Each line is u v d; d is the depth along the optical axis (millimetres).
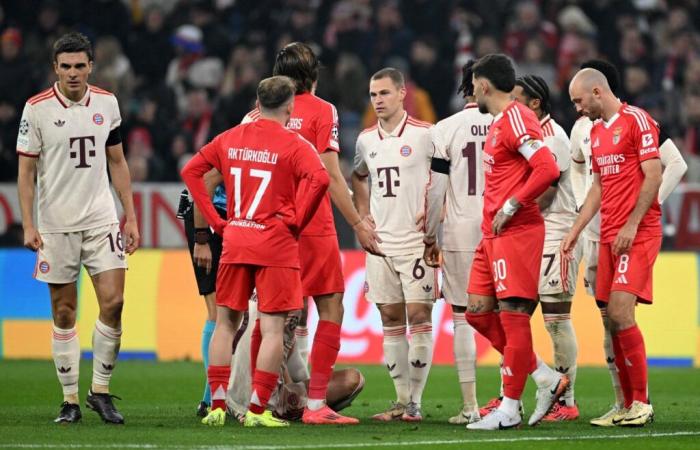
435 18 73000
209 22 72375
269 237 28562
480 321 29953
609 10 73562
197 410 33531
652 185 29578
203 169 29297
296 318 31656
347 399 32438
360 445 25719
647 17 74750
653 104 68000
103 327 30500
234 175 28859
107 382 30750
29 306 52094
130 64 71875
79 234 30438
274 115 28859
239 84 68250
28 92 66062
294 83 31203
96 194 30578
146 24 73562
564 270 30938
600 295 30922
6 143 64625
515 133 28500
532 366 29438
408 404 32375
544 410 29641
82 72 30047
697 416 33156
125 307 51906
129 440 26359
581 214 30781
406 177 32625
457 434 28125
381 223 32875
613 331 30375
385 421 31812
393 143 32750
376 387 42281
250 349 31109
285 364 31953
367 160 33156
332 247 30828
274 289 28703
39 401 36594
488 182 29422
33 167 30406
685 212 54812
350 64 68250
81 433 27672
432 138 32250
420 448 25500
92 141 30422
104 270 30500
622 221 30219
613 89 32438
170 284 51906
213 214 29359
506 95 29234
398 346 32781
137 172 62750
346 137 67375
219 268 29125
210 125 64750
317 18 74250
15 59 66938
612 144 30125
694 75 69000
